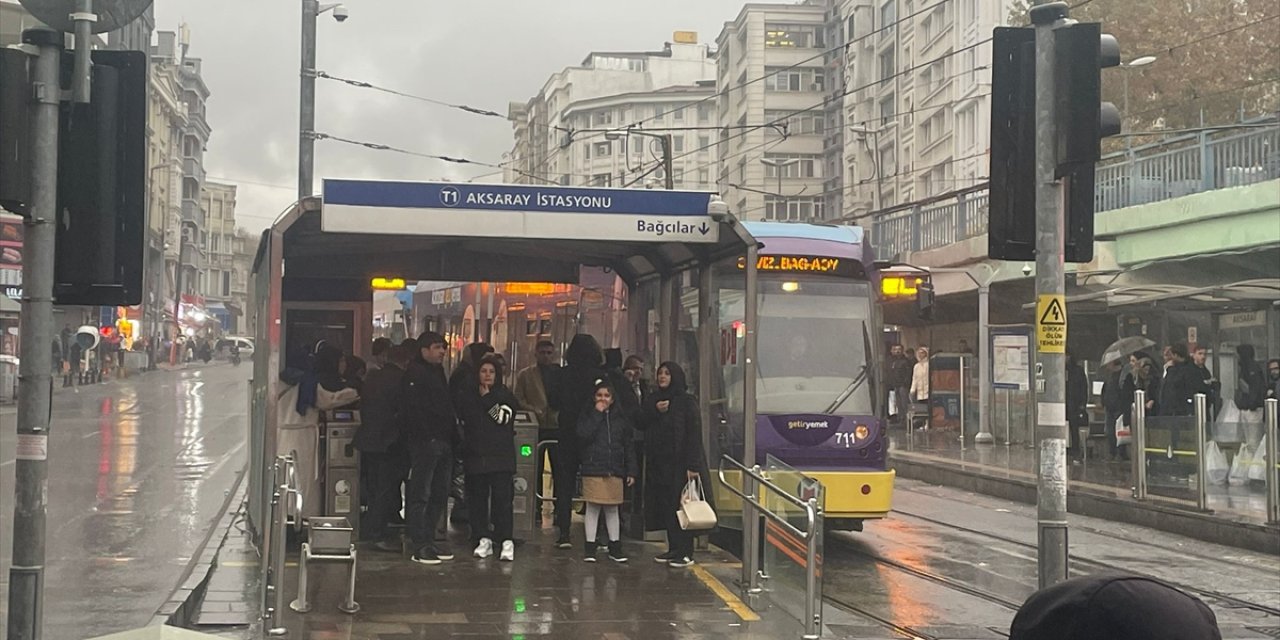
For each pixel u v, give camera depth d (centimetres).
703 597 1012
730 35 8431
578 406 1215
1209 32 3070
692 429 1147
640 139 10719
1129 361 2114
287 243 1262
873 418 1325
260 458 1198
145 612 902
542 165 12219
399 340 2567
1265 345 2052
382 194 1045
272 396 1005
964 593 1123
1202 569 1288
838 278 1351
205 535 1324
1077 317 2564
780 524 945
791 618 917
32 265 565
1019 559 1330
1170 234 2459
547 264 1483
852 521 1431
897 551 1388
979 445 2572
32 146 564
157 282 8012
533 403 1362
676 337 1352
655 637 879
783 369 1319
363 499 1308
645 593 1023
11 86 552
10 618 560
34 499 565
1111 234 2625
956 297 3172
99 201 579
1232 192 2258
